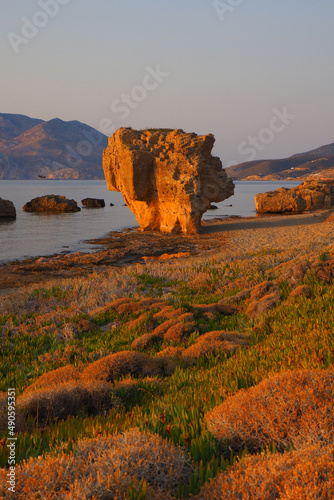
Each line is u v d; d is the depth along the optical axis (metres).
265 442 3.82
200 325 10.44
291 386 4.24
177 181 45.50
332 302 9.16
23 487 3.15
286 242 35.16
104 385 6.36
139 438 3.74
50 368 9.30
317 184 84.62
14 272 27.27
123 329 11.96
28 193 154.88
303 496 2.72
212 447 3.85
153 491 3.08
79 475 3.23
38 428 5.39
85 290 18.06
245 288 15.03
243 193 173.50
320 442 3.41
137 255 34.06
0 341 12.17
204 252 33.56
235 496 2.98
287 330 8.23
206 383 6.28
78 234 47.50
